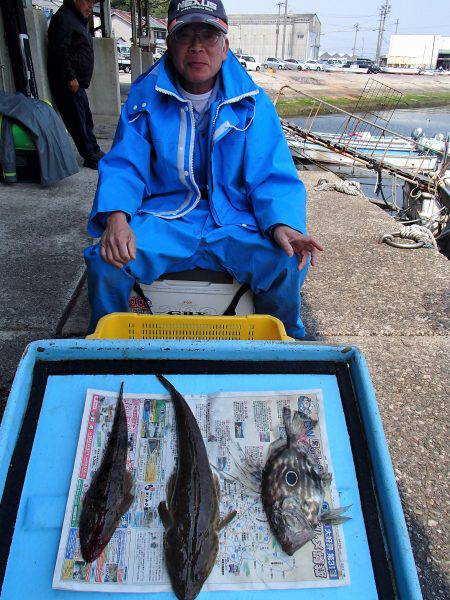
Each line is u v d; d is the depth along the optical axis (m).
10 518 1.22
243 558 1.21
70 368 1.41
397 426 2.45
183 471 1.29
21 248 3.99
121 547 1.21
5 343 2.84
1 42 5.79
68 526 1.21
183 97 2.33
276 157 2.34
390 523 1.23
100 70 10.22
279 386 1.42
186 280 2.34
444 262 4.42
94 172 6.12
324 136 11.70
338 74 49.72
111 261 2.03
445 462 2.26
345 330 3.27
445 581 1.80
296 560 1.21
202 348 1.43
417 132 11.62
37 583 1.16
